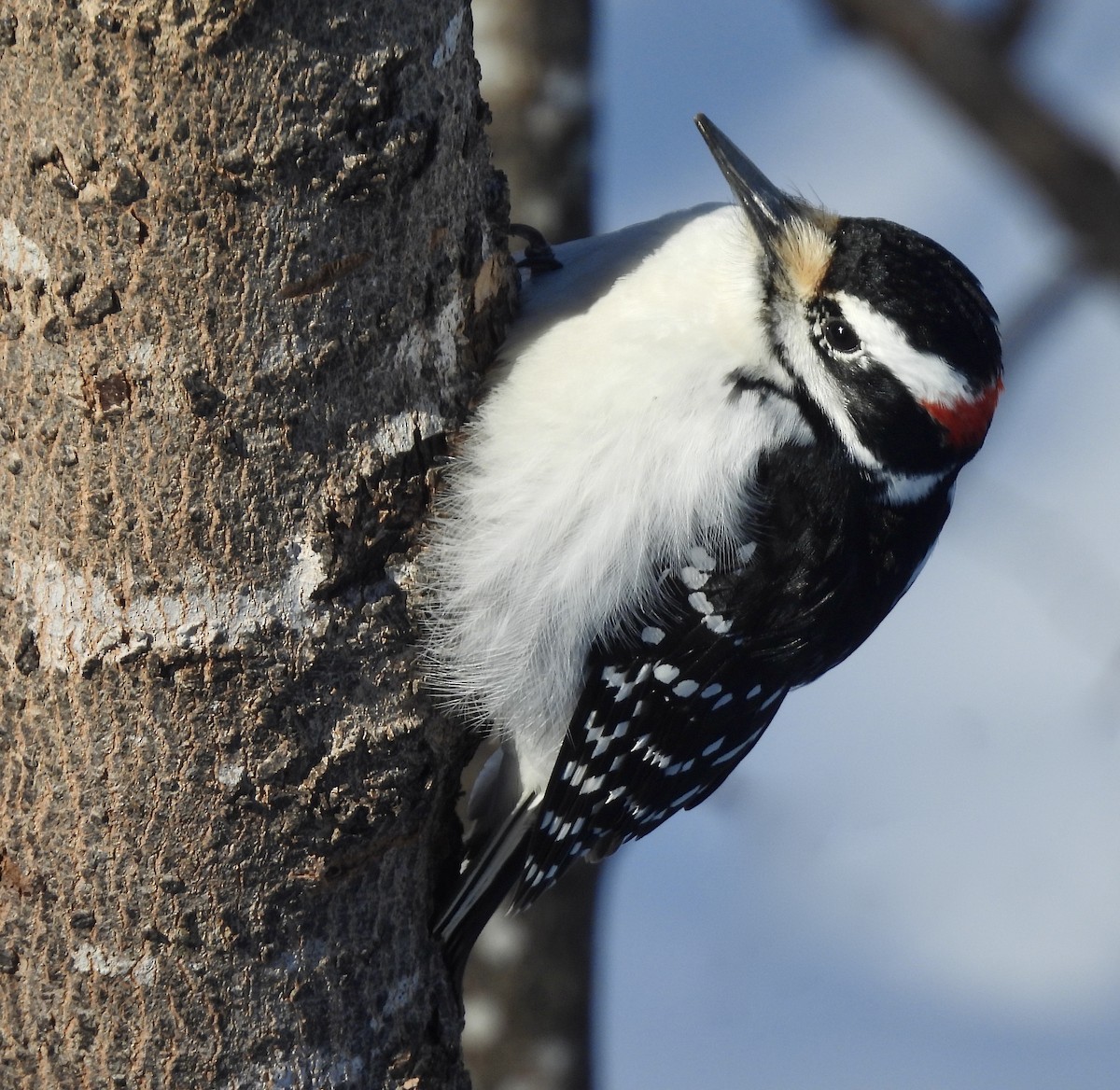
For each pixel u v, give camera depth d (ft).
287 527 18.80
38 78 17.28
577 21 32.17
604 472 22.08
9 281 17.89
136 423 18.01
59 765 18.39
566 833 25.09
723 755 26.61
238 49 17.21
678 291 23.13
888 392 23.65
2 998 18.75
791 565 23.52
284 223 18.02
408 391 20.08
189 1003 18.54
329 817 19.30
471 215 20.56
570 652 23.31
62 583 18.21
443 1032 21.33
